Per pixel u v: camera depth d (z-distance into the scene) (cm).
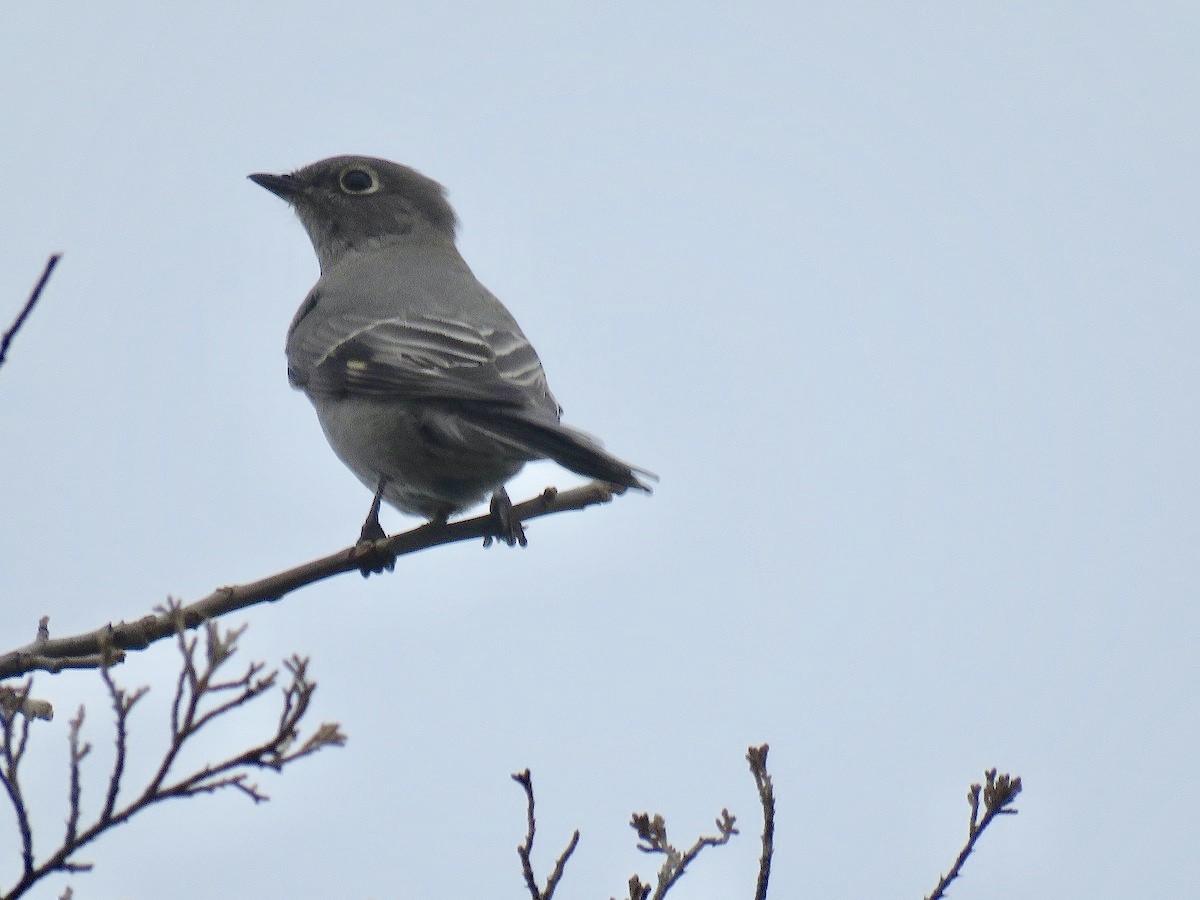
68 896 727
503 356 1352
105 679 654
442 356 1329
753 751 813
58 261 688
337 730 687
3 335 686
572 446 1199
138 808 649
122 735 645
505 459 1270
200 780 662
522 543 1206
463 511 1376
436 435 1270
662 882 832
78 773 641
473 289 1516
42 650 950
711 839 845
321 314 1514
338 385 1348
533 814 790
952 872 841
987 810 843
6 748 640
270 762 673
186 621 974
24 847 629
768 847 799
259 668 713
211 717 659
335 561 1111
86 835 639
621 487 1155
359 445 1326
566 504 1225
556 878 785
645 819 857
